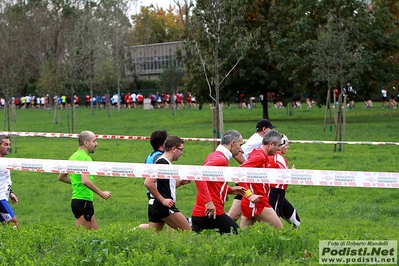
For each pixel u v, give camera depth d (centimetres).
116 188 1795
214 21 1952
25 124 4950
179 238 837
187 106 7388
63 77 5022
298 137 3014
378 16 3953
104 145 2969
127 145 2952
